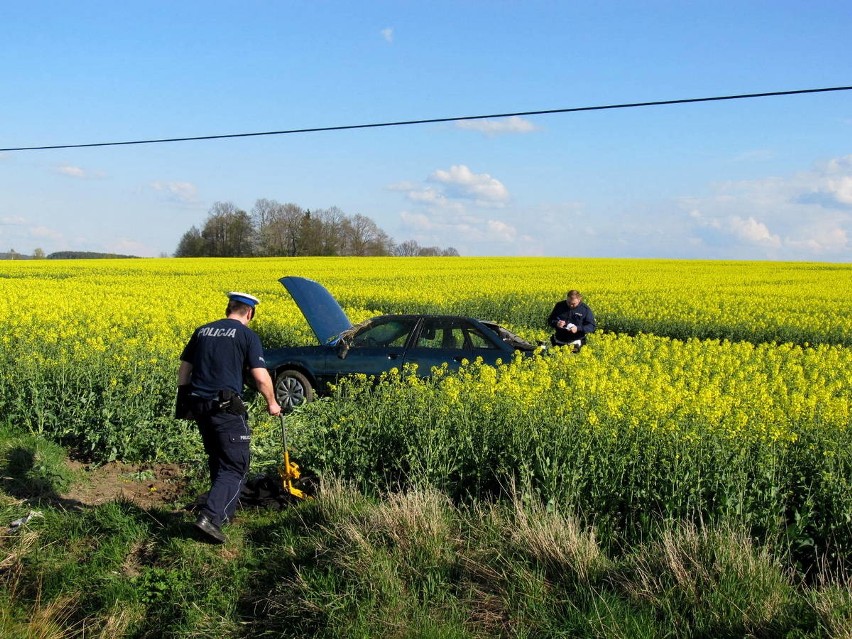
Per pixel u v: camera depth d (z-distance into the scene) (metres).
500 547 5.59
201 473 7.95
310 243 96.56
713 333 20.86
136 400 8.67
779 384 10.79
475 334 11.12
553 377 10.10
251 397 11.00
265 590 5.38
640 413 7.09
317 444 7.52
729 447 6.45
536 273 41.62
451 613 4.94
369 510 6.05
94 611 5.24
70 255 88.88
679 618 4.70
